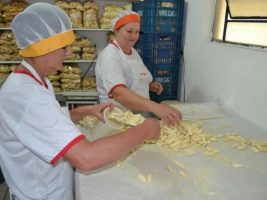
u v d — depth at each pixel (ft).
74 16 9.45
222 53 6.30
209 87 6.98
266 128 5.07
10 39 9.21
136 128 3.20
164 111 4.55
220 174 3.49
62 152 2.61
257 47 5.49
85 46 9.87
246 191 3.14
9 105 2.73
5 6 9.03
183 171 3.52
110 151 2.77
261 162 3.85
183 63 8.45
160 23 7.77
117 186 3.17
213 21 7.14
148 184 3.22
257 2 5.50
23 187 3.23
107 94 5.55
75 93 9.87
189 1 7.91
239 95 5.76
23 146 2.96
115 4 10.32
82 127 4.73
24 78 2.81
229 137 4.66
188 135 4.58
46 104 2.66
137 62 6.25
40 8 2.83
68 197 3.61
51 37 2.78
